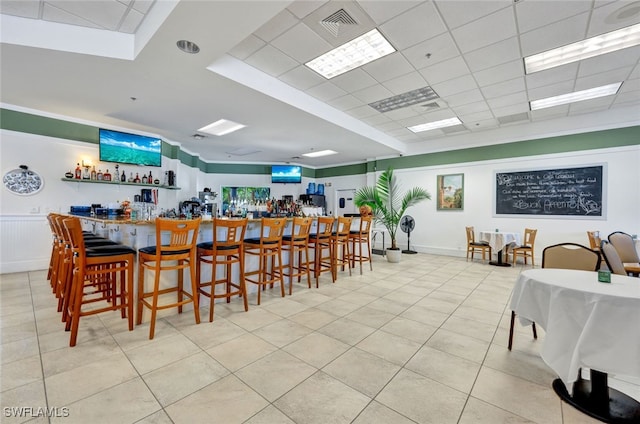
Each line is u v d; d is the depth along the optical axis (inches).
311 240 177.5
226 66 139.7
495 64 149.2
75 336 90.9
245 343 95.0
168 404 64.8
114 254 101.0
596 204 217.6
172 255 102.9
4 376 74.0
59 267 122.6
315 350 90.9
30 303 129.2
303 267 183.0
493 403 66.2
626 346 56.2
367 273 205.8
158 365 80.7
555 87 175.9
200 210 239.9
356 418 61.1
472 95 188.7
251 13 96.2
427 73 158.9
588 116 221.6
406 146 323.3
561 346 63.9
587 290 62.9
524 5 106.6
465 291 159.6
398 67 152.4
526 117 231.9
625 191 207.5
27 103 177.5
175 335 100.1
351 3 105.0
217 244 117.8
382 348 92.8
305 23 116.7
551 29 120.4
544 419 61.1
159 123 215.9
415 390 71.0
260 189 391.9
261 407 64.3
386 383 73.9
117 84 148.3
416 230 315.6
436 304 137.0
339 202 404.5
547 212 238.4
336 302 139.1
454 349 92.5
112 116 199.8
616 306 57.7
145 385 71.5
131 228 119.4
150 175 239.0
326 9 108.2
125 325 107.7
